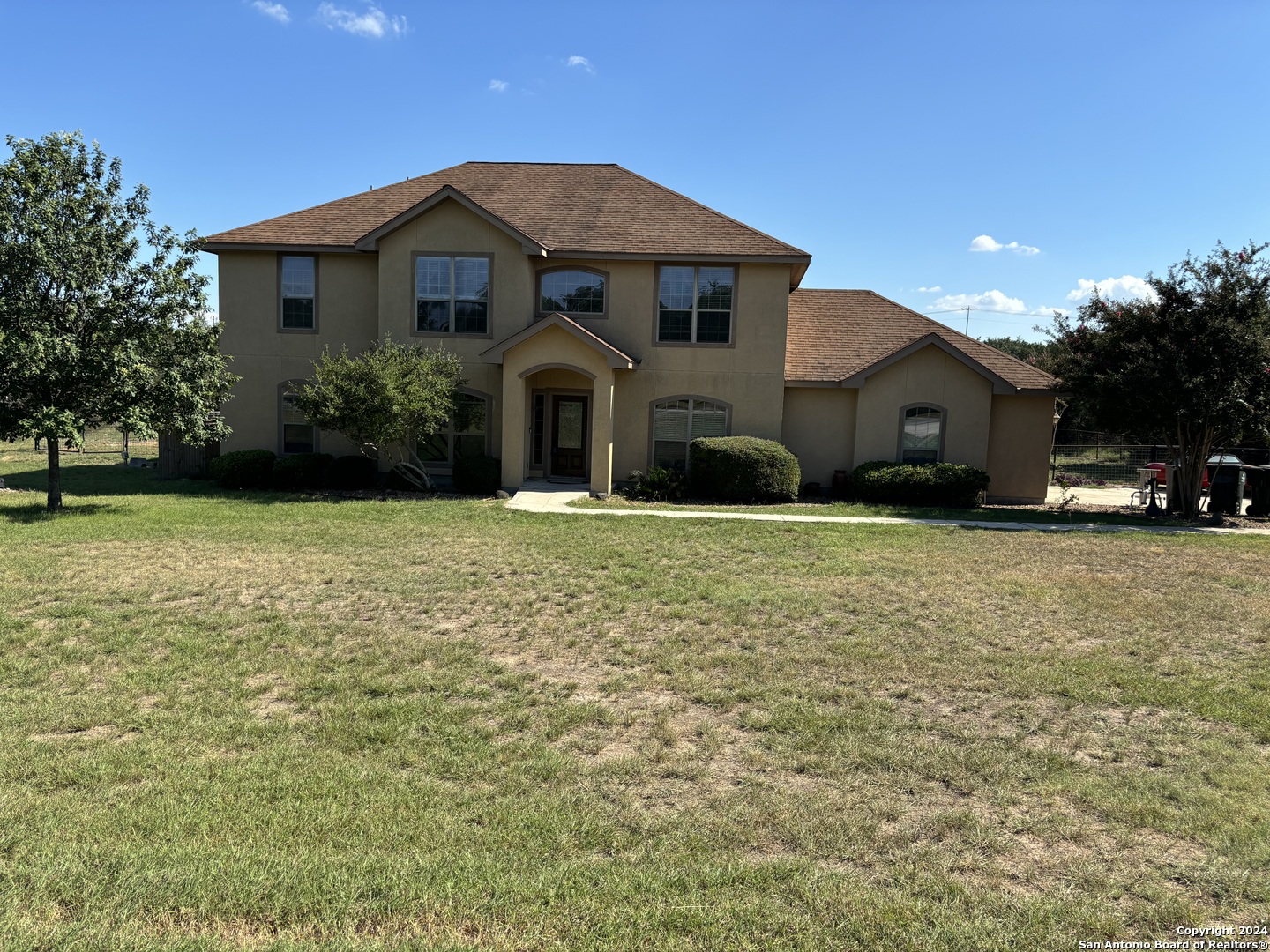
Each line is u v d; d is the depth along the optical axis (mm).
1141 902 3854
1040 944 3539
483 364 19344
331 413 16656
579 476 20234
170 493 17609
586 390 20047
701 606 9062
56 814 4402
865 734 5723
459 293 19156
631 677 6812
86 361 13727
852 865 4145
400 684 6512
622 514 15508
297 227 20109
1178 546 13633
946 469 18234
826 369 20094
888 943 3520
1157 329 16859
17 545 11453
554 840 4285
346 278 19828
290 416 20203
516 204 20859
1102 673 6996
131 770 4957
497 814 4543
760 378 19578
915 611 8992
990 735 5754
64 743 5348
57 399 13992
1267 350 15961
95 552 11109
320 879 3850
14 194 13562
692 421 19828
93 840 4152
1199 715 6195
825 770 5184
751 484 17891
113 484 19172
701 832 4395
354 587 9586
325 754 5262
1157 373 16234
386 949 3381
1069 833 4465
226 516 14359
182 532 12750
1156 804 4758
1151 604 9414
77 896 3670
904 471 18359
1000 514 17219
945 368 19328
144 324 14516
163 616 8234
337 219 20422
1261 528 16484
